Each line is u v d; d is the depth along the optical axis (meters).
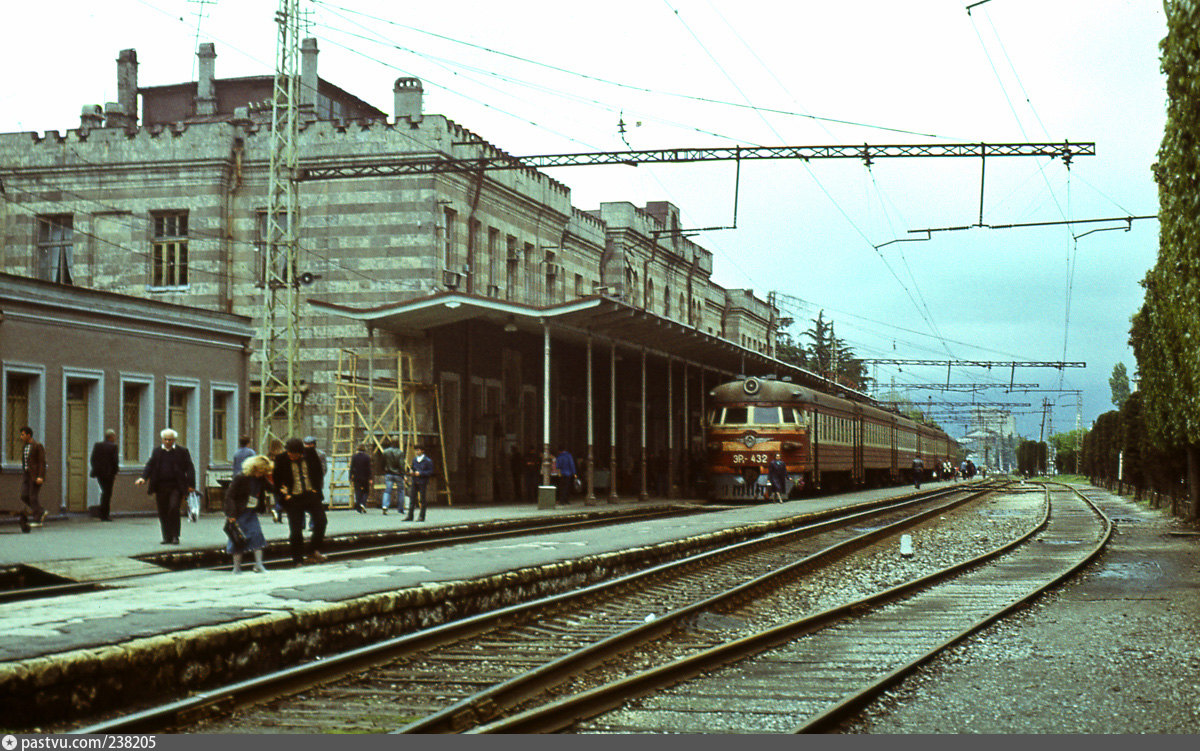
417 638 10.22
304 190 33.84
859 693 7.79
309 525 22.62
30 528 20.58
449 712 7.27
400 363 31.11
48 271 35.41
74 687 7.79
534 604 12.45
